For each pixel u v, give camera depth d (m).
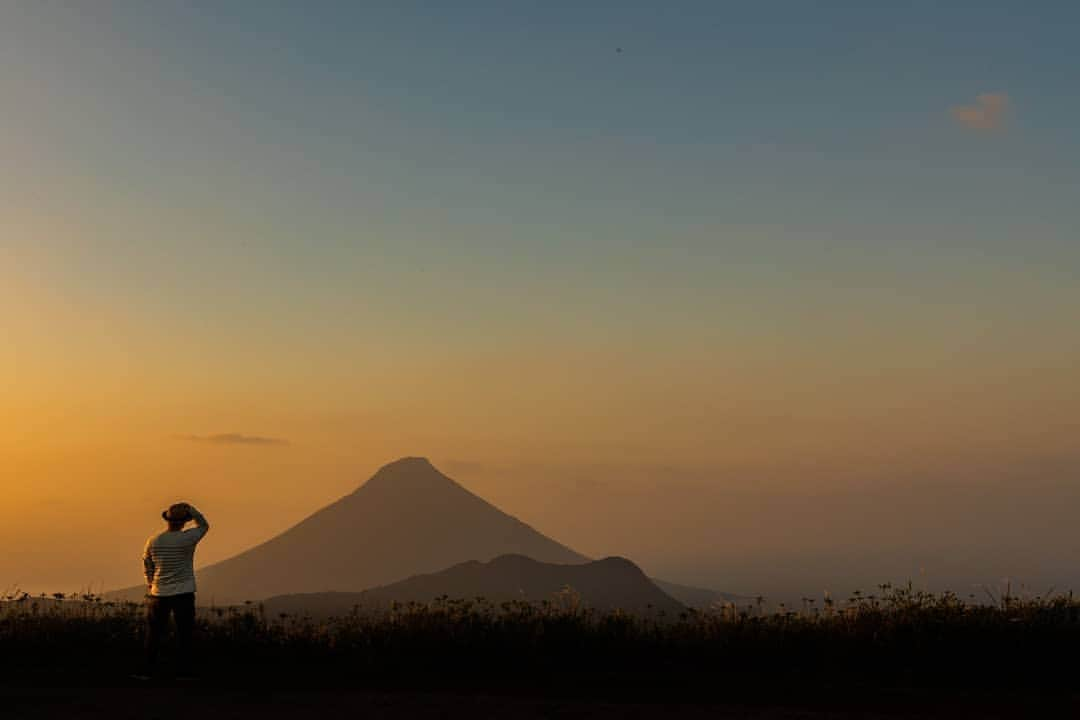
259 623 18.84
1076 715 12.62
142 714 12.08
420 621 18.56
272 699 13.18
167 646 17.31
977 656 16.22
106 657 16.80
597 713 12.34
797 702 13.37
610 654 17.08
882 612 18.39
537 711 12.44
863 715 12.43
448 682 15.09
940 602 18.88
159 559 15.15
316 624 19.19
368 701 13.08
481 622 18.53
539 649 17.28
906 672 15.60
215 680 15.01
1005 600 18.88
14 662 16.36
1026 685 14.78
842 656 16.56
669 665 16.42
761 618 18.75
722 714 12.35
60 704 12.68
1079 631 17.14
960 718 12.41
